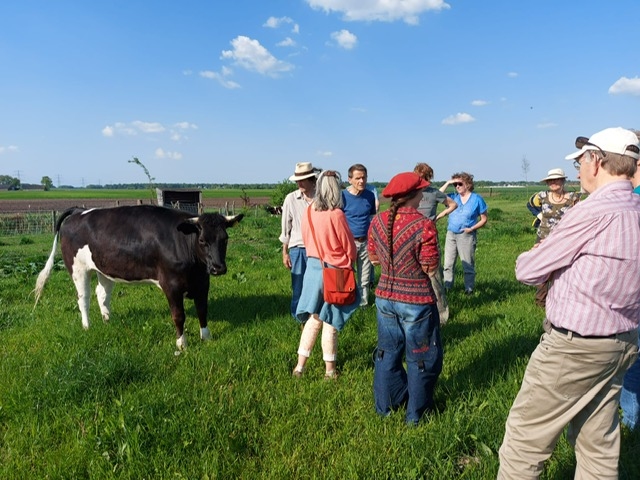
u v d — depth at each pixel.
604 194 2.50
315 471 3.26
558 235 2.54
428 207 7.10
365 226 7.01
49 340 5.88
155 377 4.70
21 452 3.59
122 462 3.43
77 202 68.25
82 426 3.87
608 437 2.63
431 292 3.76
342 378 4.69
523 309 7.04
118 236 6.09
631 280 2.41
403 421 3.91
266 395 4.33
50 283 10.23
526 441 2.71
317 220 4.49
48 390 4.33
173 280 5.72
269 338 5.85
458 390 4.38
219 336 6.13
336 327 4.61
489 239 17.08
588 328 2.44
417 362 3.76
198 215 5.94
